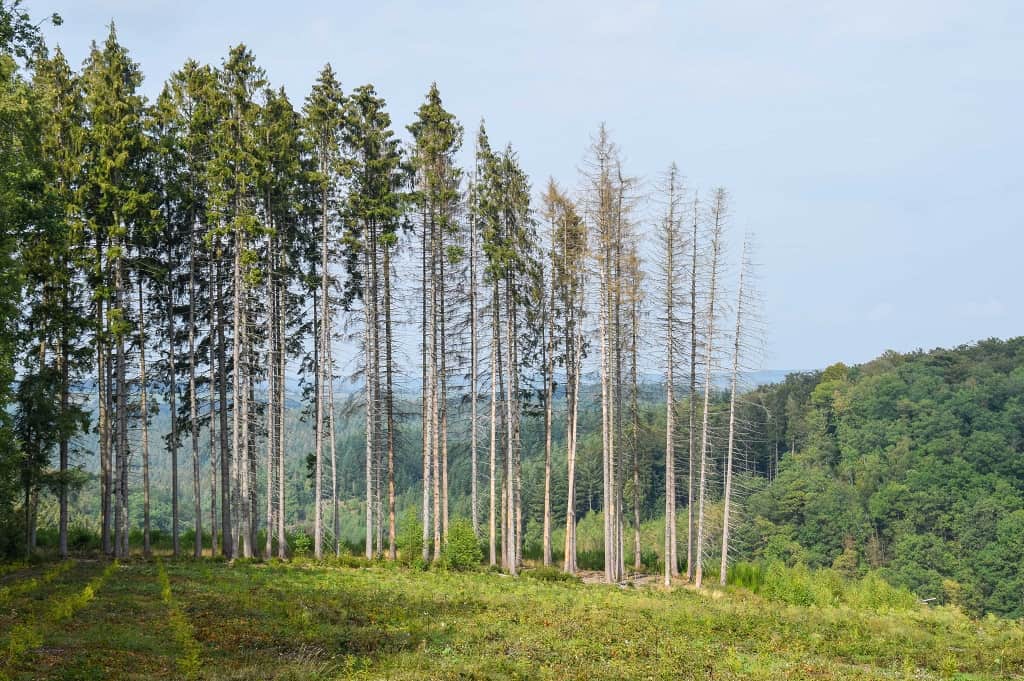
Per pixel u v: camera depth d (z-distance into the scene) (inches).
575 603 1075.3
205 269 1589.6
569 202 1647.4
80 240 1370.6
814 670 702.5
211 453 1565.0
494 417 1606.8
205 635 703.1
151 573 1154.0
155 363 1620.3
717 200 1617.9
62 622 711.7
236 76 1517.0
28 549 1326.3
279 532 1562.5
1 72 946.1
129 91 1457.9
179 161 1512.1
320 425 1611.7
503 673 635.5
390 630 799.7
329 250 1658.5
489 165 1611.7
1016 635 965.8
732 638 861.8
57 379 1347.2
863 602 1382.9
